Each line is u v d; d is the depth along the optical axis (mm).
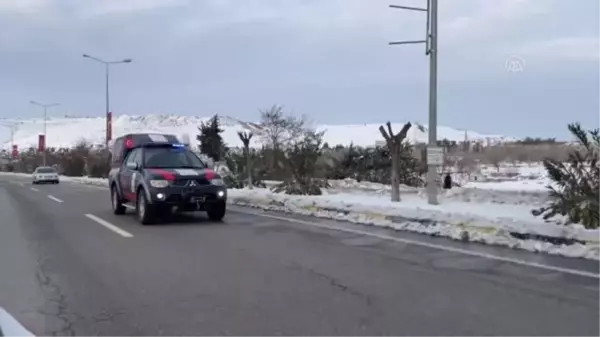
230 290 7195
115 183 17094
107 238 11883
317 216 15594
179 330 5691
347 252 9781
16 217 16578
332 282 7543
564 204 12055
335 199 17656
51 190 33625
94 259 9469
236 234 12203
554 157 15367
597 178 12133
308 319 5957
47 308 6562
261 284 7488
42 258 9648
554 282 7398
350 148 29109
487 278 7676
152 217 14008
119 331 5707
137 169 14953
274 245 10633
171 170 14484
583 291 6930
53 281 7902
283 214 16344
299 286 7352
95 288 7457
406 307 6340
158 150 15328
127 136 17344
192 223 14289
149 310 6391
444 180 23000
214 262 9016
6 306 6660
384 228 12898
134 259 9406
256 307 6430
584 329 5535
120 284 7645
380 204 15727
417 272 8094
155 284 7594
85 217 16328
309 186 21500
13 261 9398
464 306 6352
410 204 16656
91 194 28672
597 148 12461
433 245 10391
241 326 5773
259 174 26594
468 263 8695
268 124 52688
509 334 5422
